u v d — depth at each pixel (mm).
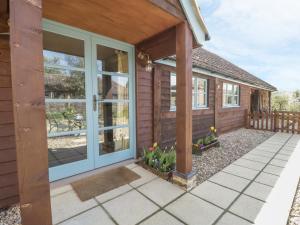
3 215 1980
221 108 6922
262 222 1830
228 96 7797
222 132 7082
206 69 5312
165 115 4387
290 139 6082
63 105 2758
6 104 2125
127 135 3602
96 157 3086
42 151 1219
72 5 2059
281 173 3096
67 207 2053
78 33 2744
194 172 2604
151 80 3986
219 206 2100
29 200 1179
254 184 2672
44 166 1228
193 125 5445
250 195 2354
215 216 1919
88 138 2965
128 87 3561
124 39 3223
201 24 2656
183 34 2457
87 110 2934
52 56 2635
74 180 2662
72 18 2393
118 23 2529
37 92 1198
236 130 8023
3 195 2119
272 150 4629
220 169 3279
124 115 3537
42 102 1219
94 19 2414
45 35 2547
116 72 3332
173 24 2535
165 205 2113
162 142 4309
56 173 2633
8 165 2148
